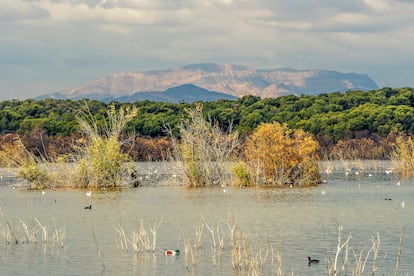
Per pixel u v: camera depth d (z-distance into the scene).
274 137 146.50
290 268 63.25
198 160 148.50
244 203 113.69
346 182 154.75
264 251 71.06
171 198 122.56
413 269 62.59
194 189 139.12
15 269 64.00
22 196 128.38
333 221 91.12
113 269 63.66
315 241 76.50
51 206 112.00
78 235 82.06
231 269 63.00
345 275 60.66
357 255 68.50
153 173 180.62
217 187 143.12
